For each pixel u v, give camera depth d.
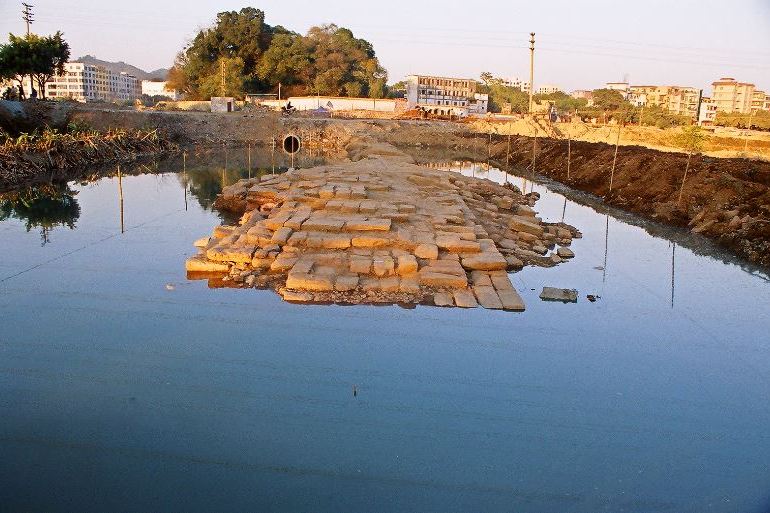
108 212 17.69
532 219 16.36
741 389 7.49
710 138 33.28
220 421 6.41
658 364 8.10
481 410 6.80
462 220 13.38
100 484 5.39
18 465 5.62
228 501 5.23
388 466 5.78
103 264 11.80
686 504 5.35
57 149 28.11
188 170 30.23
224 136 48.22
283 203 14.95
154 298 9.86
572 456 6.02
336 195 14.79
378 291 10.02
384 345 8.31
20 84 41.69
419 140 51.81
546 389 7.32
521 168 35.34
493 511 5.21
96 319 8.98
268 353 7.99
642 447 6.21
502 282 10.73
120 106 57.75
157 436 6.12
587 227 17.22
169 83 85.88
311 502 5.24
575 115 61.44
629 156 23.80
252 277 10.59
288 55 78.31
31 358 7.70
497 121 62.25
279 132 50.00
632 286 11.39
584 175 26.28
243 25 77.88
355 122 54.78
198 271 11.18
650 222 17.94
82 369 7.44
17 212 17.52
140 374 7.36
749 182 16.84
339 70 79.81
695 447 6.23
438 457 5.94
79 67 125.69
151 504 5.17
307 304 9.60
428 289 10.18
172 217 16.97
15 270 11.36
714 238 15.10
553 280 11.61
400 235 11.78
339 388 7.17
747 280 11.96
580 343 8.66
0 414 6.41
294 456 5.88
